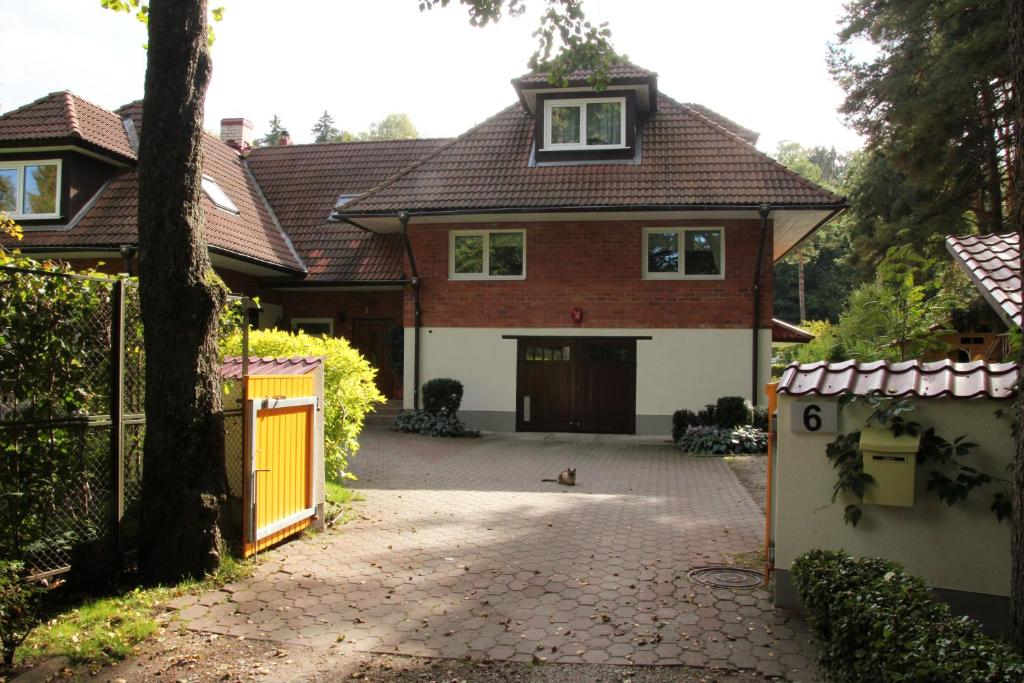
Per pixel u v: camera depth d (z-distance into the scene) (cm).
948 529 504
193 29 614
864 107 2277
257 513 672
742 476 1188
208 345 625
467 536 769
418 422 1734
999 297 702
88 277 586
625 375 1764
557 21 902
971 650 325
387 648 484
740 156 1766
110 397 618
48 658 454
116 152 1753
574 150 1822
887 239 2247
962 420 498
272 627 518
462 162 1883
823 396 529
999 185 2102
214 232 1709
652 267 1769
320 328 2120
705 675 440
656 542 745
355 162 2358
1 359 536
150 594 569
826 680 420
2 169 1703
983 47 1750
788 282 5869
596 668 451
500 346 1809
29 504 552
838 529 532
